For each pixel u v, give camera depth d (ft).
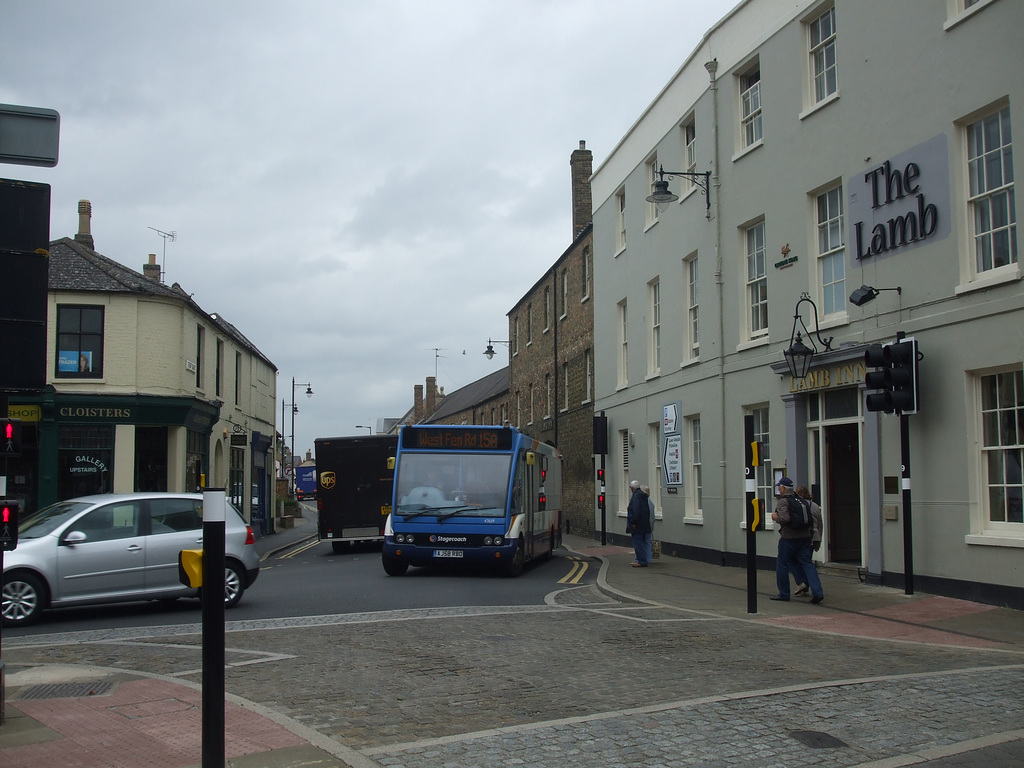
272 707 22.41
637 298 82.38
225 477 101.60
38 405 79.10
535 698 23.11
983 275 39.78
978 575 39.09
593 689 24.03
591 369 100.83
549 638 32.17
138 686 24.70
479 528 55.88
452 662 27.86
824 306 51.52
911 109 43.88
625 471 87.10
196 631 35.81
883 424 45.06
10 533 20.70
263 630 34.55
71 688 24.53
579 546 89.20
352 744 19.20
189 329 87.25
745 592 47.03
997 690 22.99
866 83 47.19
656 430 77.97
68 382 80.18
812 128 52.03
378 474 87.25
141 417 81.87
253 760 17.54
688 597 44.70
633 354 83.35
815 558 51.65
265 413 127.95
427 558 55.93
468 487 56.95
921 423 42.42
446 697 23.34
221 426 99.60
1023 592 36.88
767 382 56.70
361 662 28.02
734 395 61.05
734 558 60.95
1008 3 38.42
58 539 39.65
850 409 48.91
